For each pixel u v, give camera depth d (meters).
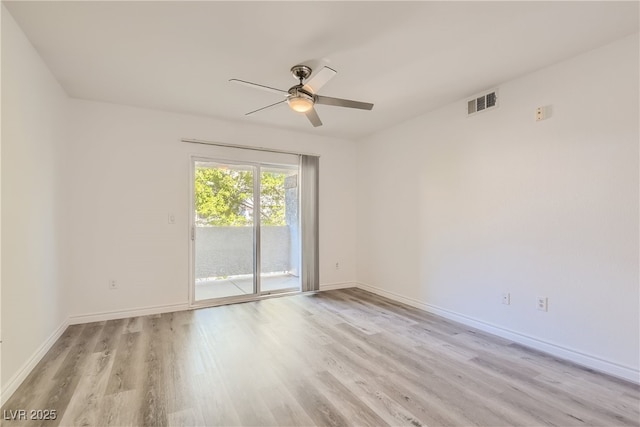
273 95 3.22
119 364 2.38
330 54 2.44
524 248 2.80
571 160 2.49
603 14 1.96
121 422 1.72
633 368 2.17
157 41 2.26
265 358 2.51
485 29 2.12
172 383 2.12
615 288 2.26
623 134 2.23
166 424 1.70
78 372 2.25
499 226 3.00
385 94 3.22
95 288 3.38
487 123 3.11
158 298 3.68
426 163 3.81
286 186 4.65
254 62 2.57
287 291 4.64
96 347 2.69
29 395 1.96
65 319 3.13
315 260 4.76
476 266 3.22
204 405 1.88
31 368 2.26
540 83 2.69
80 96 3.26
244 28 2.11
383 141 4.53
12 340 1.99
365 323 3.35
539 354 2.60
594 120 2.37
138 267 3.58
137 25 2.07
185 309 3.82
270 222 4.52
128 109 3.54
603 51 2.32
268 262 4.50
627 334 2.20
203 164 4.02
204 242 4.03
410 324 3.32
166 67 2.65
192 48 2.36
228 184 4.19
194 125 3.89
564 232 2.53
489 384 2.13
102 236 3.41
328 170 4.91
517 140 2.86
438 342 2.85
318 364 2.41
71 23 2.04
